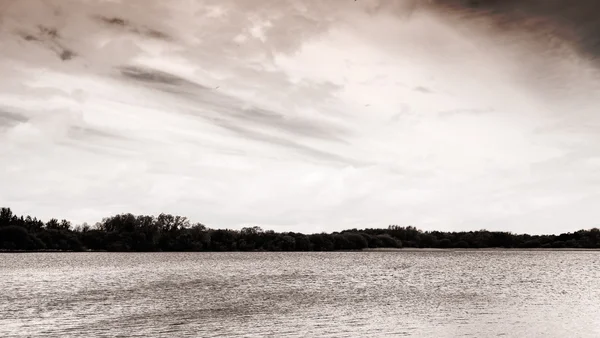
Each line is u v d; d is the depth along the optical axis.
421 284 83.31
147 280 92.00
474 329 39.72
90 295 66.62
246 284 83.44
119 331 40.12
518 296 64.69
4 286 80.31
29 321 45.00
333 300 59.97
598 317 45.81
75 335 38.66
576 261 181.00
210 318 46.03
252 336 37.66
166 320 44.97
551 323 42.41
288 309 51.75
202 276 102.06
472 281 89.56
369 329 39.97
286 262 169.00
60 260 179.75
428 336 37.00
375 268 132.38
